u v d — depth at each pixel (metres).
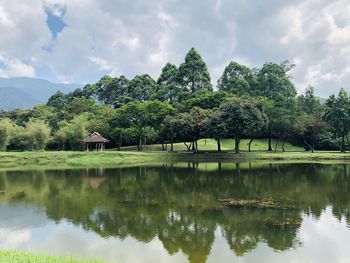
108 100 184.75
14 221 25.94
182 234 22.17
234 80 142.25
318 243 20.34
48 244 20.64
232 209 28.78
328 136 101.81
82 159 80.69
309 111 127.25
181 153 85.38
